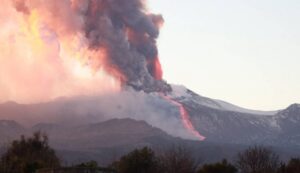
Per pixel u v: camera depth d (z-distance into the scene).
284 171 150.25
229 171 148.62
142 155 153.12
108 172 113.56
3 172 140.50
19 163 143.75
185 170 154.25
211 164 150.00
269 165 155.25
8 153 159.00
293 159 154.25
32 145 162.50
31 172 140.88
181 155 158.75
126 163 151.88
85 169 111.88
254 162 155.00
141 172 151.25
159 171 152.88
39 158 153.25
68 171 111.62
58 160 159.75
